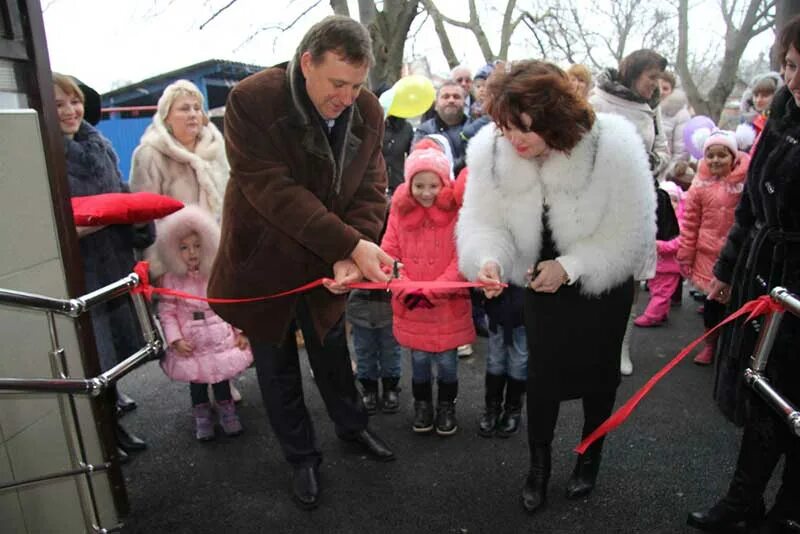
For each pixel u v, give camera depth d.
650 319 4.27
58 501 2.02
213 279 2.22
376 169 2.29
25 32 1.81
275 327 2.17
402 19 6.07
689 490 2.36
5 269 1.75
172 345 2.72
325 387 2.50
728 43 13.06
